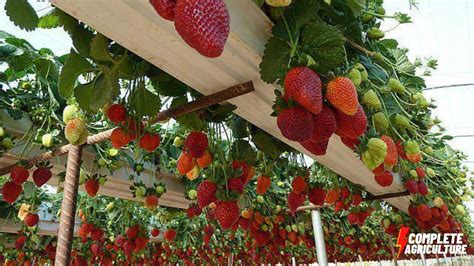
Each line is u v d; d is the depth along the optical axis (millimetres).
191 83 1342
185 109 1445
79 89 1443
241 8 1061
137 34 1040
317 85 919
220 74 1279
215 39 572
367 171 2695
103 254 5027
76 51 1378
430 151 2859
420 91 2297
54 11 1415
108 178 3137
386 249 9414
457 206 4289
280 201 4508
